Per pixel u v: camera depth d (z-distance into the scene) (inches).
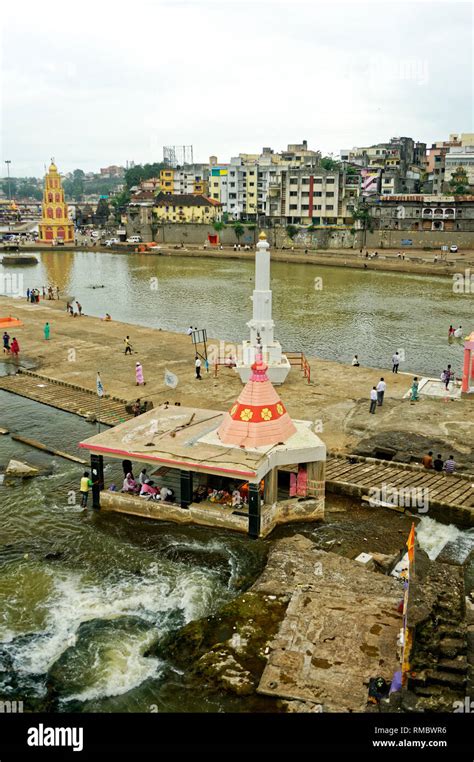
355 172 5334.6
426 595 604.7
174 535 783.7
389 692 498.6
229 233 5452.8
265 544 759.1
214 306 2719.0
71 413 1224.2
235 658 546.0
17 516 834.2
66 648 583.8
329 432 1088.2
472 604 628.4
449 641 543.2
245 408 823.1
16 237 6225.4
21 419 1195.9
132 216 5797.2
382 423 1122.7
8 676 552.1
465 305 2753.4
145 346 1761.8
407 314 2529.5
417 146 6476.4
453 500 826.2
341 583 645.9
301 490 829.8
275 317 2442.2
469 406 1214.9
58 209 5866.1
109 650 575.5
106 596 661.9
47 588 673.6
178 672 548.4
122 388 1355.8
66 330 1967.3
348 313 2539.4
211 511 793.6
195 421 918.4
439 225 4849.9
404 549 738.8
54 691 534.9
